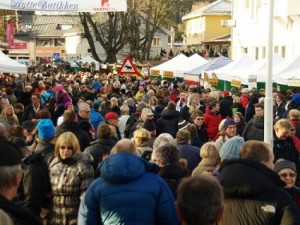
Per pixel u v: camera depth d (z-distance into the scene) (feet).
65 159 22.18
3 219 10.48
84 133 34.22
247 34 131.75
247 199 15.81
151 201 16.70
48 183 22.34
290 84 63.21
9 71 66.85
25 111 53.52
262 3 121.19
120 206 16.56
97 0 51.85
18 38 356.38
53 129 24.49
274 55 72.49
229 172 16.02
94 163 29.01
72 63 208.74
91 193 16.97
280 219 15.67
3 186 11.63
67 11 52.37
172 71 94.22
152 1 202.80
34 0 51.60
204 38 232.94
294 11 96.73
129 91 84.33
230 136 32.99
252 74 69.31
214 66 87.45
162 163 20.81
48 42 363.35
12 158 11.73
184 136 29.66
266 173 15.85
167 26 248.73
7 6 51.52
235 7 141.18
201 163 24.31
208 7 235.61
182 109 58.90
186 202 11.74
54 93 78.69
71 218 22.07
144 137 28.81
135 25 192.75
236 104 59.93
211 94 62.90
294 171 19.53
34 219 11.32
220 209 11.85
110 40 186.39
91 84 112.88
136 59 193.77
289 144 29.91
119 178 16.65
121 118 50.06
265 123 34.58
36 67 205.57
